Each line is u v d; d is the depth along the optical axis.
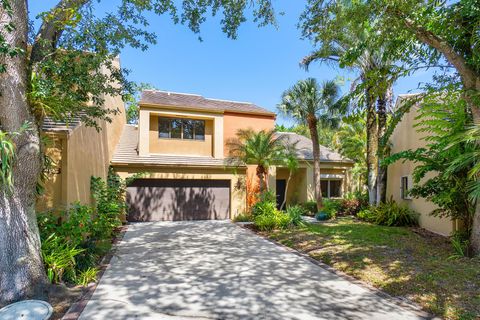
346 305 5.33
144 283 6.34
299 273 7.12
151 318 4.75
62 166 8.43
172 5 8.52
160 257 8.49
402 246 9.41
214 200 17.23
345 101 11.58
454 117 8.84
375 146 15.73
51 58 6.05
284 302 5.45
